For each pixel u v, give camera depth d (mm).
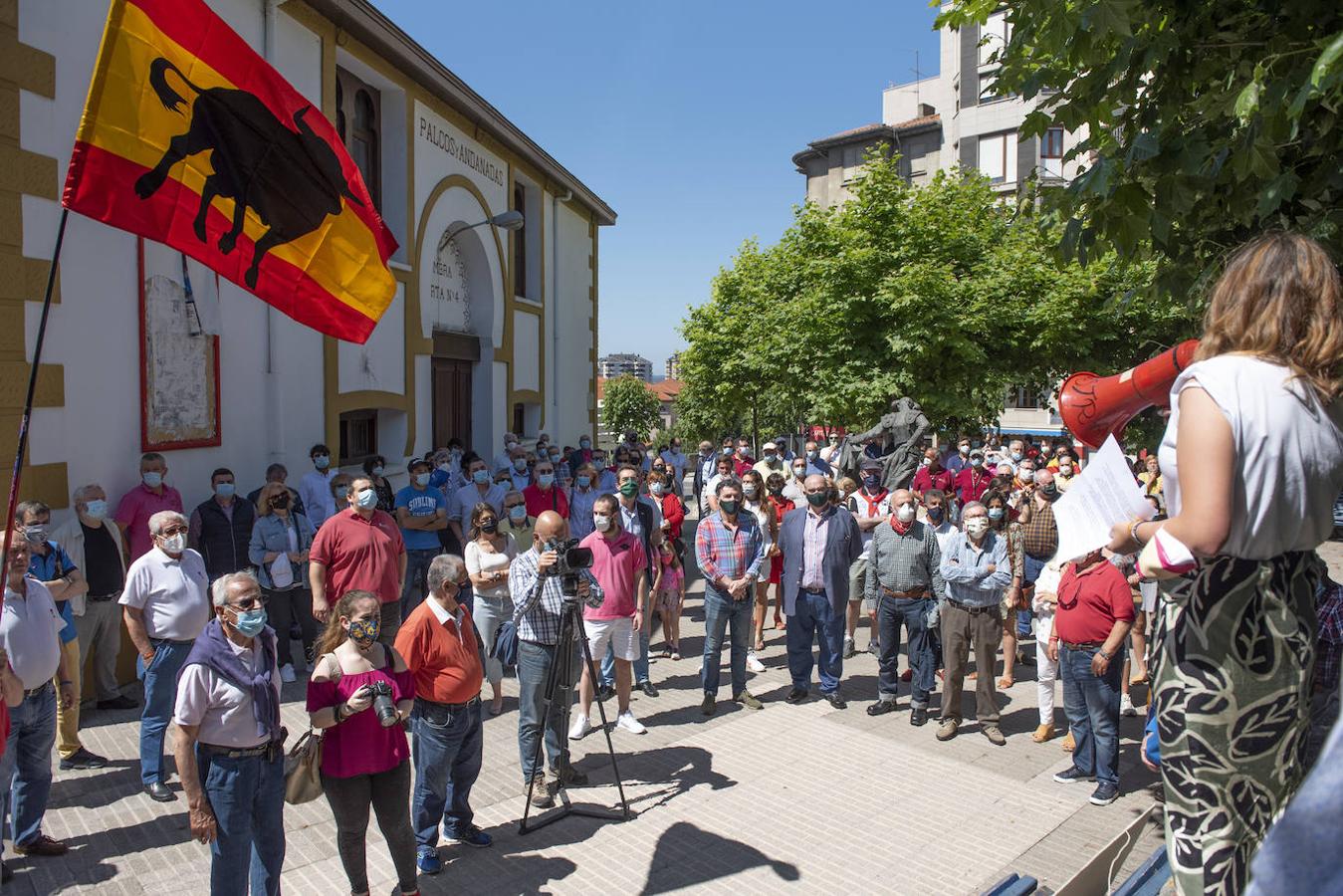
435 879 4797
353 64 11578
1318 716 2996
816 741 6945
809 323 20547
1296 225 4379
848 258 19938
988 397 20562
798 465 12852
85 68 7387
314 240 4828
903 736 7070
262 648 4020
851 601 9664
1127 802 5809
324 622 6992
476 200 15117
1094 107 4965
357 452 12391
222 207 4406
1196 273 5098
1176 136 4574
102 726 6805
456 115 14297
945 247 20812
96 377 7531
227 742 3850
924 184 42469
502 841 5254
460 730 4852
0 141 6695
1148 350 16375
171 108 4184
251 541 7996
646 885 4746
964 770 6359
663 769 6371
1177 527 1518
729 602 7527
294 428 10242
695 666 9141
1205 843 1568
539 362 18641
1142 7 4648
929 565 7355
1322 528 1540
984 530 6789
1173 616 1633
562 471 14750
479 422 15898
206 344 8828
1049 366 20953
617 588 7000
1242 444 1478
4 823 4508
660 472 10359
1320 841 723
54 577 5898
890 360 19625
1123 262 4809
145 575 5574
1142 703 7840
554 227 19281
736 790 5980
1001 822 5504
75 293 7340
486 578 7402
